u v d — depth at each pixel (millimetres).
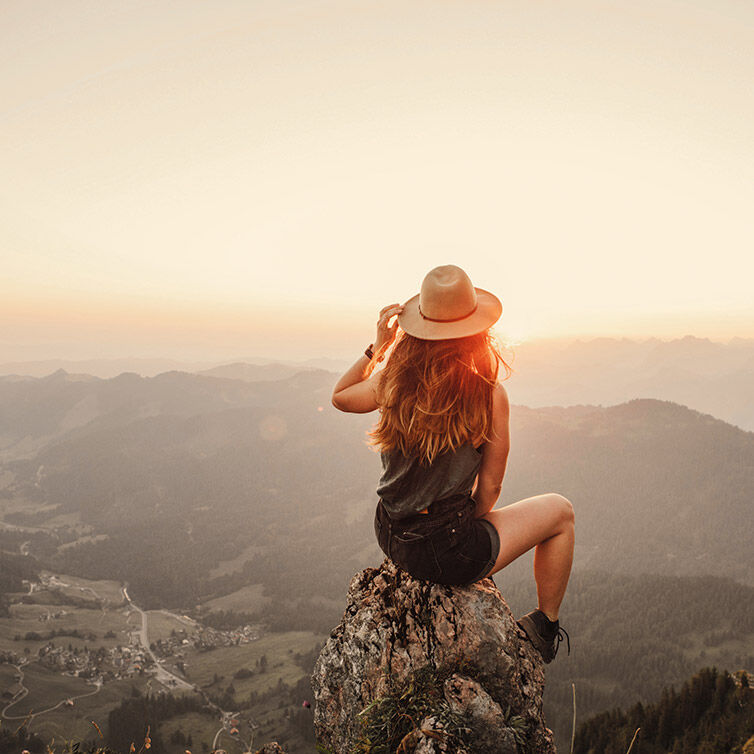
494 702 3098
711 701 74438
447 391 2965
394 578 3725
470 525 3213
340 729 3531
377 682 3352
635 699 148000
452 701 3035
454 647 3283
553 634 3615
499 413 3117
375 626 3531
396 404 3061
